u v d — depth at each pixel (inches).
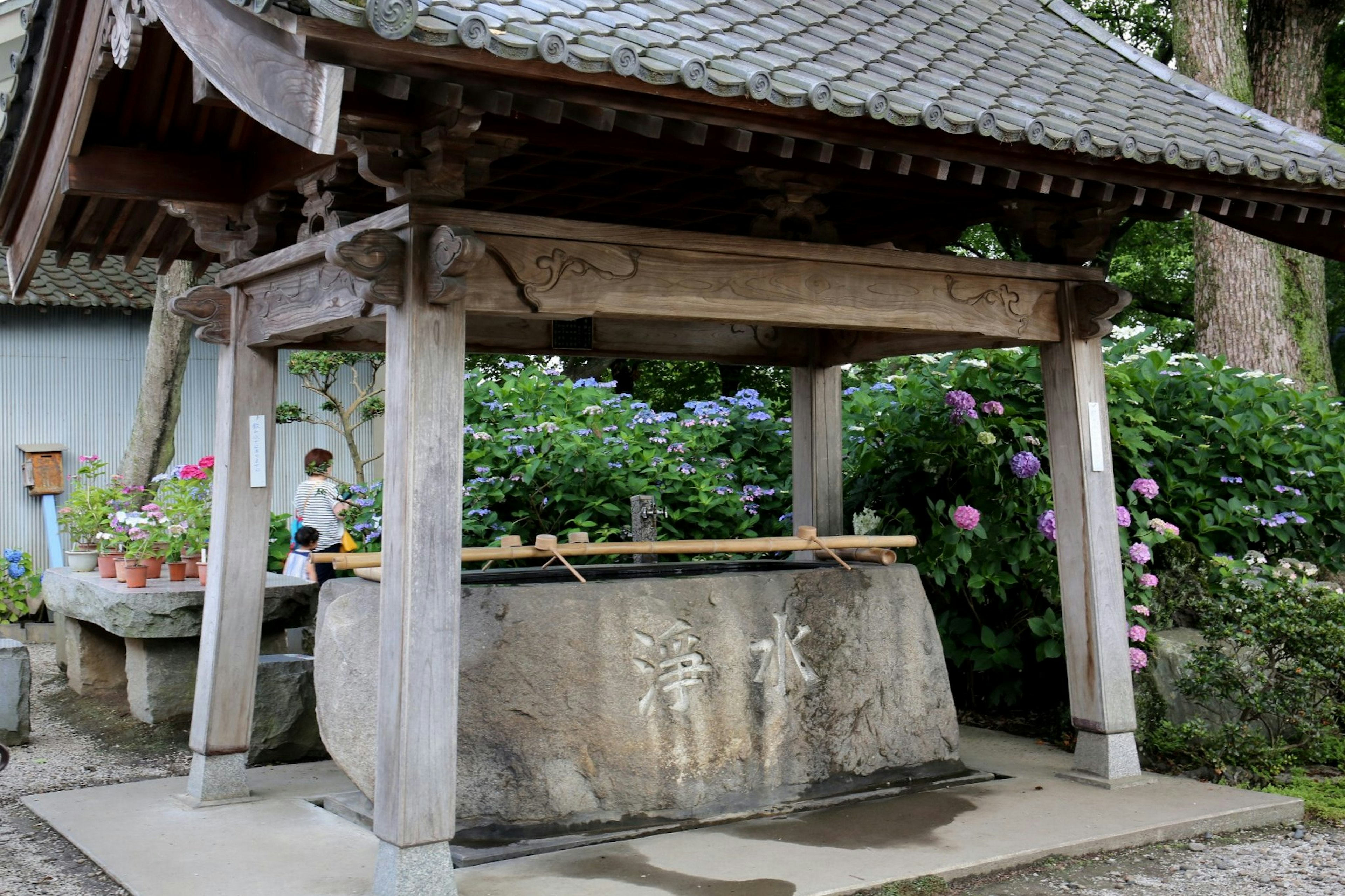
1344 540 275.0
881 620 205.5
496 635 171.6
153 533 280.8
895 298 186.1
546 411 305.1
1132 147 171.9
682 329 239.6
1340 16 466.9
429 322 145.4
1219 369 280.4
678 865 160.6
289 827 182.5
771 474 312.2
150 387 376.8
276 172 183.8
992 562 251.6
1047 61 202.8
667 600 184.5
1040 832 175.9
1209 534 261.6
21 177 198.2
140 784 213.0
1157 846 178.7
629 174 195.3
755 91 136.6
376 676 171.8
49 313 454.0
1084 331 204.4
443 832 143.4
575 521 275.7
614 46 128.0
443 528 145.1
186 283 368.8
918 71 172.1
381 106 136.6
